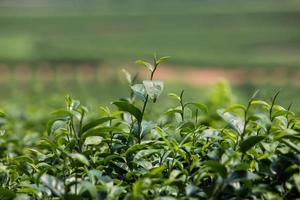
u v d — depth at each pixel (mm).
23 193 7992
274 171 7316
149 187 6875
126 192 7285
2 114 9320
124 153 8016
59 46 153625
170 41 171875
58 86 56438
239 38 173875
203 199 7094
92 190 6855
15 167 8516
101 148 8727
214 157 7266
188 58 130500
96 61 121625
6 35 182375
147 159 8281
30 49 146250
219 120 14133
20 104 25062
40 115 16422
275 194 6863
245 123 7617
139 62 8031
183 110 8742
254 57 145125
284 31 180625
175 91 56062
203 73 118875
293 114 8172
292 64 127875
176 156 8109
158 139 8750
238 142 8055
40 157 8812
